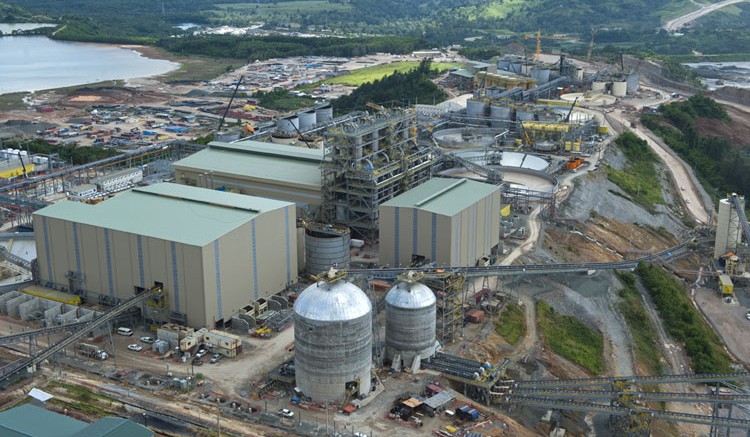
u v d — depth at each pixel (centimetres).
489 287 19538
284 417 13488
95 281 17762
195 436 12825
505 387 14812
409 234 19150
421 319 15188
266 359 15588
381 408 13912
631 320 19812
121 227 17188
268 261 18100
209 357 15675
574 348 17738
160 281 16825
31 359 14800
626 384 14612
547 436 14100
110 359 15562
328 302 13775
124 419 12369
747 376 14562
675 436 15600
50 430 12156
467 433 13138
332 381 13850
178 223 17275
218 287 16688
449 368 15162
